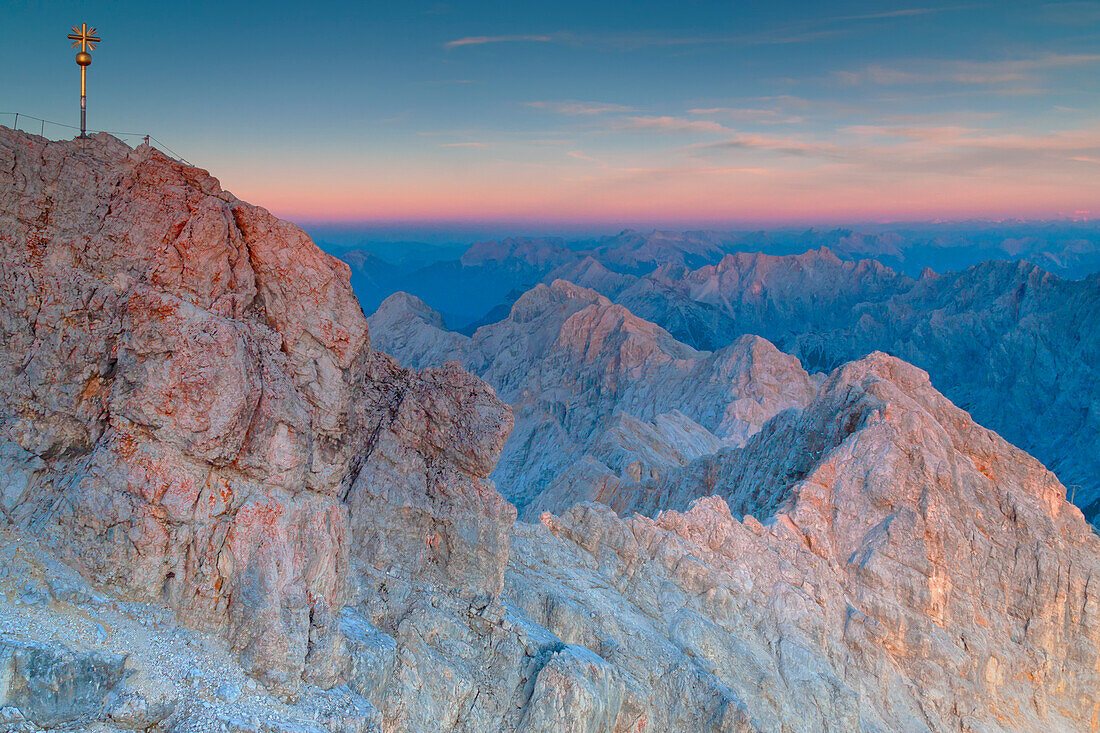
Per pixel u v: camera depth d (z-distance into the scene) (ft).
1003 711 226.58
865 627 218.38
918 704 214.69
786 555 226.17
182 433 105.70
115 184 112.78
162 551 103.60
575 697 134.92
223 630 104.88
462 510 148.36
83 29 114.32
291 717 100.68
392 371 163.12
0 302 104.22
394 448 152.66
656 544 203.21
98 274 108.99
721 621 195.00
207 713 94.58
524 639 143.64
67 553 100.53
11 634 88.12
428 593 144.56
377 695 121.70
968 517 251.60
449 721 131.64
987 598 245.45
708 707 163.53
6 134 107.34
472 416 151.64
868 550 238.27
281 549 109.60
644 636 174.70
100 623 96.12
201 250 112.98
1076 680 244.63
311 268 122.72
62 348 105.70
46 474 104.63
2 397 103.50
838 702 190.08
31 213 106.83
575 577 185.16
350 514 146.61
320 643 110.42
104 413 107.04
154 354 106.93
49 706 86.58
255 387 110.63
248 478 111.14
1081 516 275.18
